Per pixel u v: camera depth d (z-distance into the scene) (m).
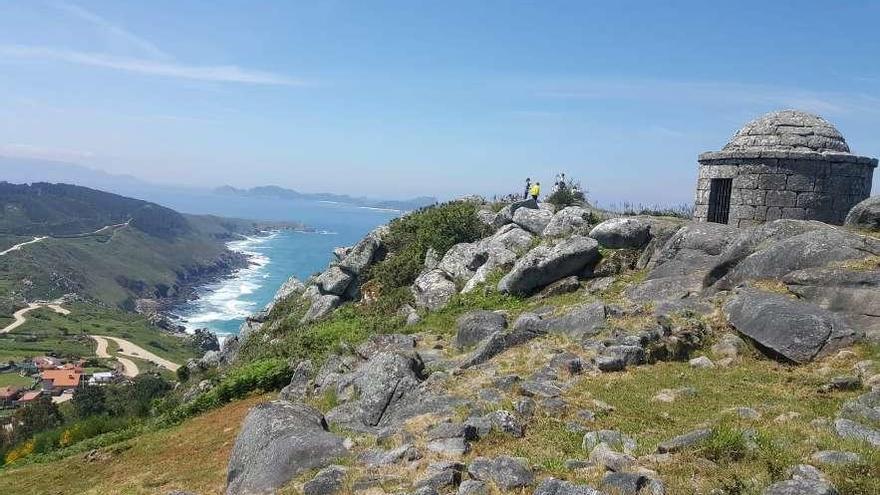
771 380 10.38
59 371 93.06
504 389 10.98
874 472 6.48
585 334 13.26
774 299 12.23
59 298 151.25
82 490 14.14
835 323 11.11
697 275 15.96
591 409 9.56
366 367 13.27
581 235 21.06
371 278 29.20
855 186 19.22
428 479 7.42
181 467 14.28
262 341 30.38
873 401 8.44
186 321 146.25
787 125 19.59
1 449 27.22
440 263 26.36
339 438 9.76
